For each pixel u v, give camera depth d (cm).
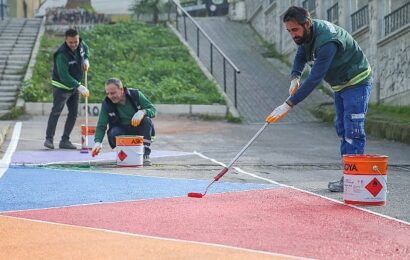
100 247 724
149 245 733
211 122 2658
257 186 1159
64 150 1733
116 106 1456
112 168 1404
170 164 1493
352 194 984
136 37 3675
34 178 1241
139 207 954
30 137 2028
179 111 2778
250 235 783
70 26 3888
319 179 1268
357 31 2895
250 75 3378
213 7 5019
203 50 3800
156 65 3250
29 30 3769
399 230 823
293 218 882
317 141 2102
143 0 4228
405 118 2275
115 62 3291
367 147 1980
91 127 1691
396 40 2520
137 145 1423
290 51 3625
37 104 2716
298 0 3675
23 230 806
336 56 1049
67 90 1727
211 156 1673
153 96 2848
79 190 1105
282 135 2258
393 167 1528
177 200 1012
